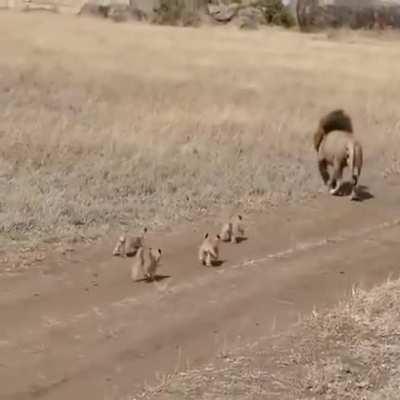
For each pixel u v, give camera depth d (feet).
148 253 39.37
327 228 50.96
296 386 28.19
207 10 235.40
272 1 256.32
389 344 31.89
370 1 254.06
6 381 28.66
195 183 57.36
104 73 103.50
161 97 89.04
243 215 52.37
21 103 80.94
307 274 41.42
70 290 37.76
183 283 39.34
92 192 53.11
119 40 149.89
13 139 62.64
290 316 35.42
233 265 42.52
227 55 138.10
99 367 29.96
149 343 32.14
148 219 49.78
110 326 33.73
